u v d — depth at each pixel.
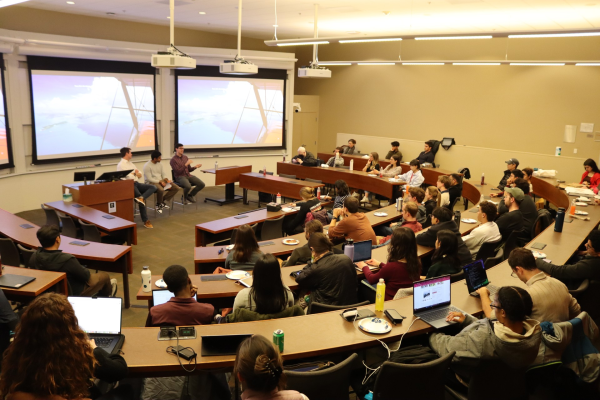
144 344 2.56
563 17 7.78
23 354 1.68
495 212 4.80
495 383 2.53
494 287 3.41
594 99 9.68
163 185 8.88
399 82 12.55
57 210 6.54
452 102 11.66
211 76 11.12
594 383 2.55
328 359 2.90
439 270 3.70
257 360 1.78
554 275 3.96
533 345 2.40
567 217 5.93
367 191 9.59
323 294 3.55
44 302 1.74
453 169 11.48
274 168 12.46
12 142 8.45
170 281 2.88
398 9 7.59
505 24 8.80
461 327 2.88
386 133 13.05
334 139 14.30
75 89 9.24
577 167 9.85
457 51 11.35
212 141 11.45
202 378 2.52
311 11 8.04
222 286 3.78
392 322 2.88
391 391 2.39
